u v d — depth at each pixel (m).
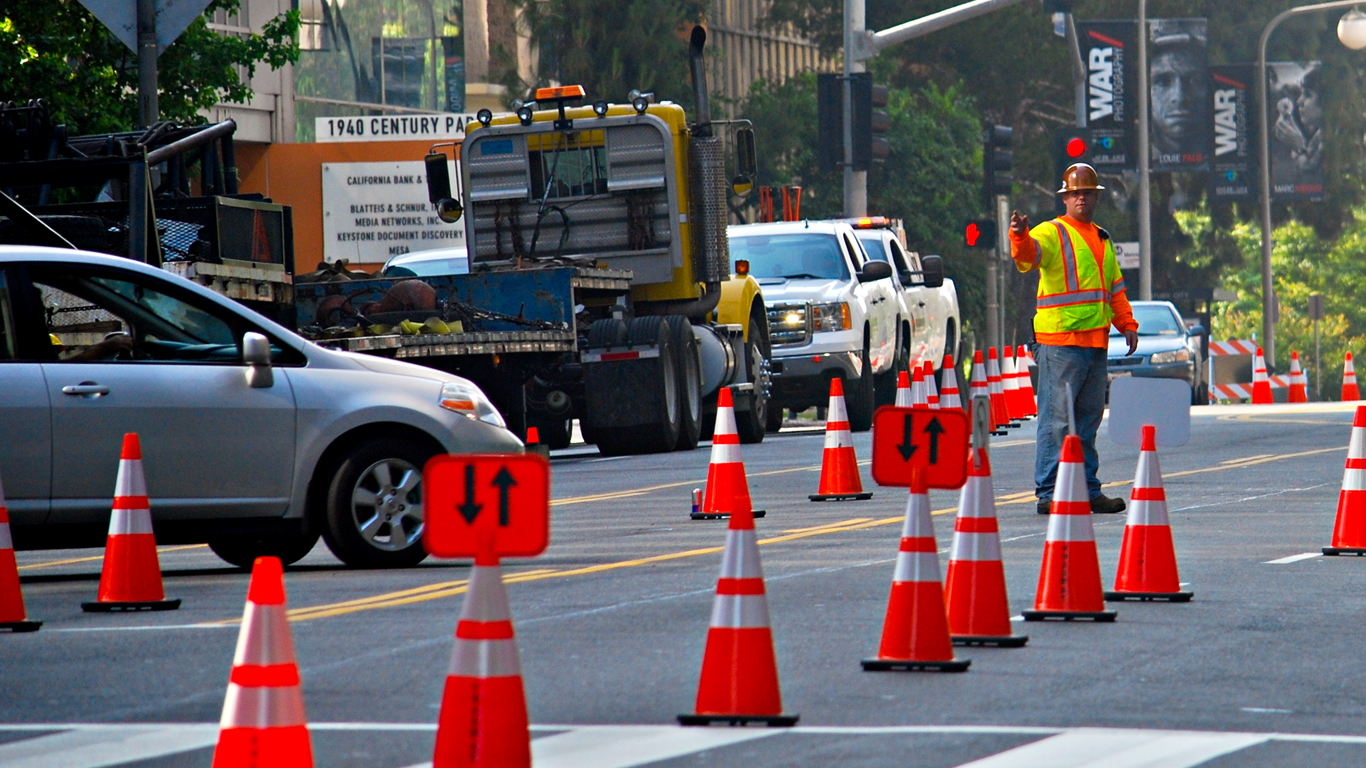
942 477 27.77
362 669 28.25
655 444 74.25
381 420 40.12
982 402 30.06
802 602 34.66
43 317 38.47
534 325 68.75
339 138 121.69
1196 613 33.31
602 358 73.62
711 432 87.25
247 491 39.28
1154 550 34.91
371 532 40.38
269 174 121.25
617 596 35.66
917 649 27.81
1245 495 55.03
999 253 134.88
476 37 149.00
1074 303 48.91
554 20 144.75
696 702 24.36
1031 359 123.12
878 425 27.83
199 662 29.20
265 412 39.31
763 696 24.08
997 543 30.17
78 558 46.06
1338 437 78.75
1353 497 41.47
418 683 27.14
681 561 40.88
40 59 73.69
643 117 77.19
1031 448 75.06
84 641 31.39
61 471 37.94
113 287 39.44
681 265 77.56
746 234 92.44
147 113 62.06
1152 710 25.12
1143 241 175.62
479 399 41.44
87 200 73.06
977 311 176.12
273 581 19.53
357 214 121.56
